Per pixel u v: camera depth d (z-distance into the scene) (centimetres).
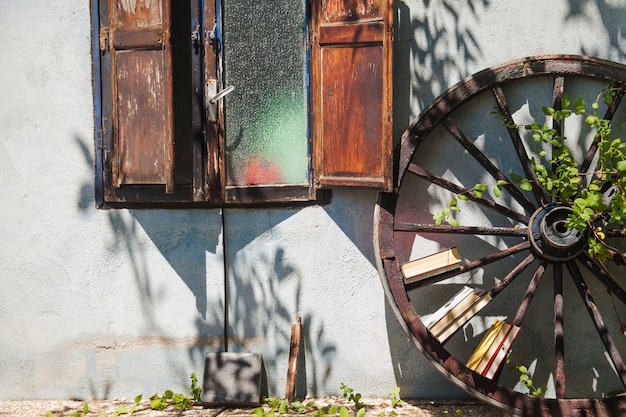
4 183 617
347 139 564
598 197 539
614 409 557
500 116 575
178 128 736
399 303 566
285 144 590
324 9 566
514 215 575
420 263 566
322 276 602
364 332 604
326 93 567
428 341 562
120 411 590
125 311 616
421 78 589
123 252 614
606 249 558
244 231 606
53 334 621
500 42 584
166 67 566
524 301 569
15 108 612
